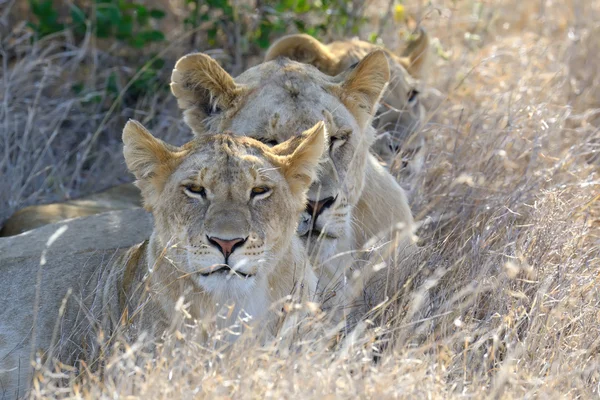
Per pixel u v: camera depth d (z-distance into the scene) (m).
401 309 8.96
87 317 8.98
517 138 12.82
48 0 16.84
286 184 8.65
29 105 15.99
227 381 7.25
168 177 8.62
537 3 19.45
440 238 10.98
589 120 15.47
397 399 7.29
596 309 9.59
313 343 8.25
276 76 9.92
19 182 14.38
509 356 8.27
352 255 10.20
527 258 10.06
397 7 17.09
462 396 7.57
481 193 12.00
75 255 10.23
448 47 17.17
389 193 10.69
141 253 9.29
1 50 16.39
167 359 7.75
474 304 9.56
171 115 15.91
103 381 8.18
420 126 12.49
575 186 11.82
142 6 16.69
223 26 16.81
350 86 10.02
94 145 16.20
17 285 10.03
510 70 15.88
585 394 8.20
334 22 16.91
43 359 9.13
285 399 7.05
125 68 16.50
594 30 17.73
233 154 8.41
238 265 8.05
